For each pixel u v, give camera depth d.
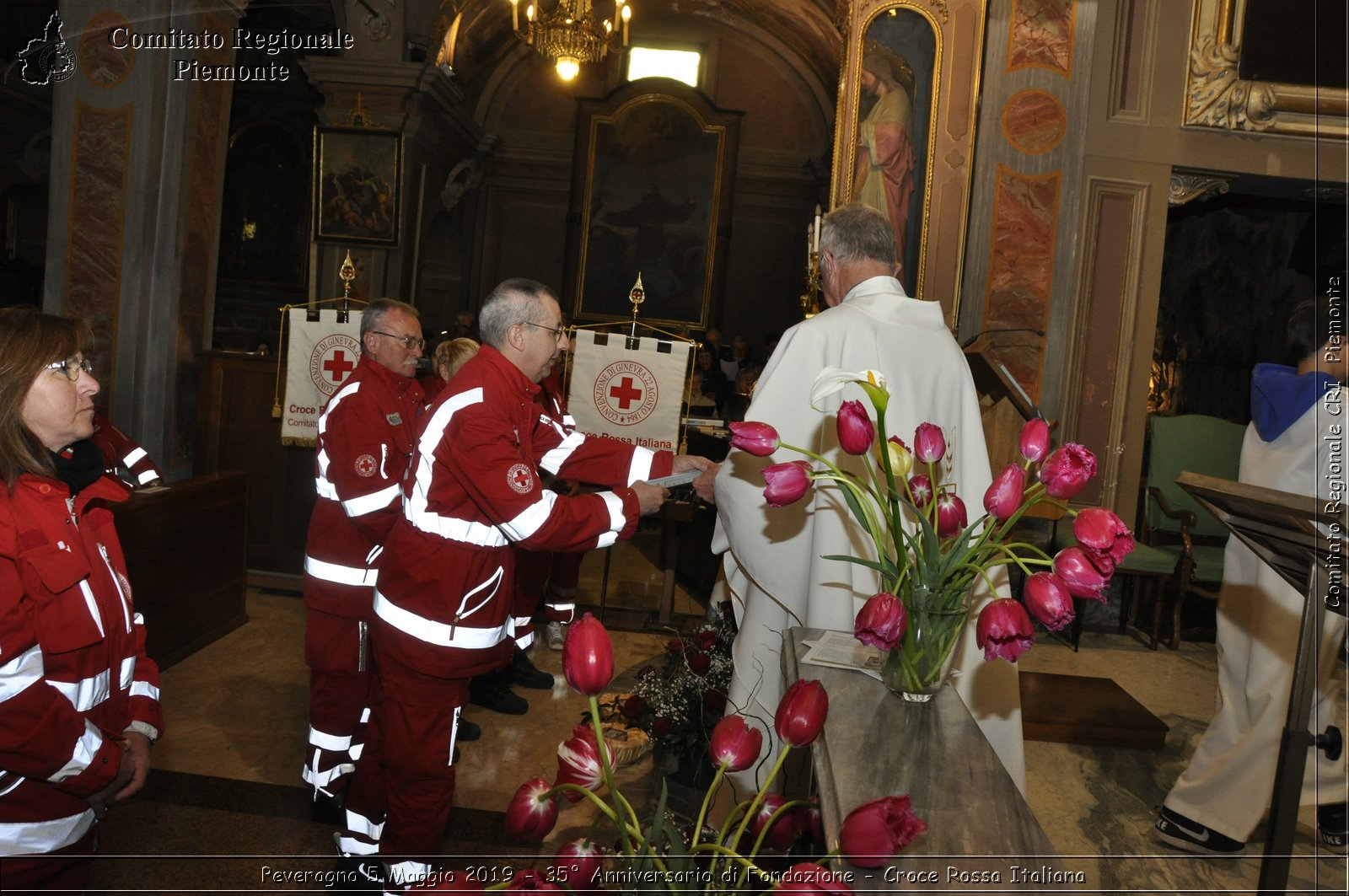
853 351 2.17
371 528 2.82
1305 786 2.45
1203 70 6.38
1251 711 2.67
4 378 1.54
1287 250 10.13
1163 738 3.88
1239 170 6.43
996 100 6.41
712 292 14.26
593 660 1.08
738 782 2.35
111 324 6.13
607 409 5.15
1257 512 1.32
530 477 2.15
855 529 2.16
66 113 6.10
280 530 5.89
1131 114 6.44
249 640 4.77
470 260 14.45
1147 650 5.66
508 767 3.44
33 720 1.48
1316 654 1.28
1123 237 6.49
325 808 2.96
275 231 13.93
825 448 2.17
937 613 1.52
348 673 2.92
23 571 1.54
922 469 2.13
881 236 2.31
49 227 6.14
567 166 14.56
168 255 6.16
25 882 1.57
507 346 2.33
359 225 10.61
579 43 8.73
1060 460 1.37
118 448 4.25
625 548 7.74
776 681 2.33
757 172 14.42
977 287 6.45
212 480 4.64
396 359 2.93
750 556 2.25
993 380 5.20
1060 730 3.91
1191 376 10.50
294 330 5.24
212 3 6.32
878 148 6.59
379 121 10.54
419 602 2.23
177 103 6.15
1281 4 6.24
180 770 3.28
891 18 6.53
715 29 14.19
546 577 4.23
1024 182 6.41
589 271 14.30
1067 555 1.35
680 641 3.36
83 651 1.66
